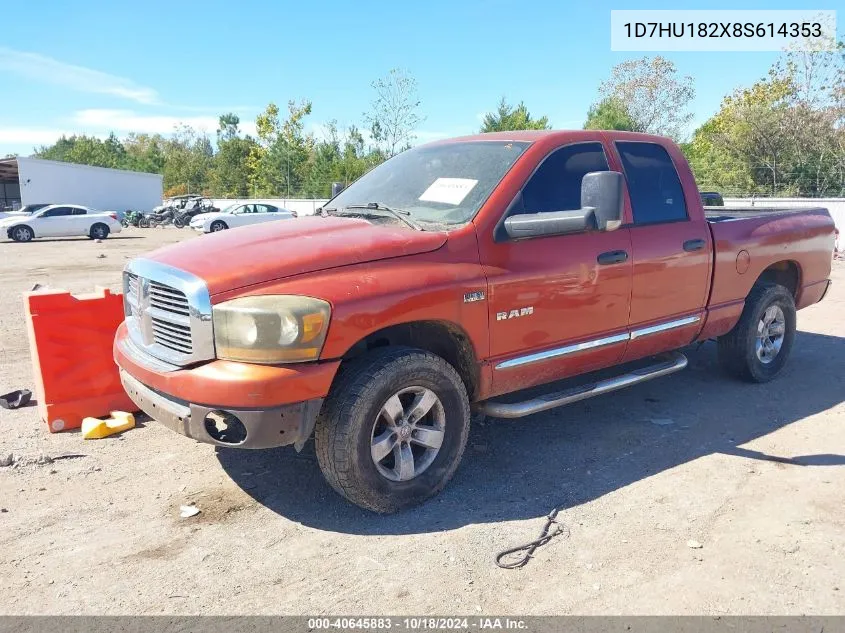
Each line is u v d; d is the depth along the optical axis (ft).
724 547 10.77
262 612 9.18
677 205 16.17
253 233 12.76
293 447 14.80
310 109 171.32
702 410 17.20
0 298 36.24
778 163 97.25
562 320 13.64
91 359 15.89
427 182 14.33
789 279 20.33
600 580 9.91
